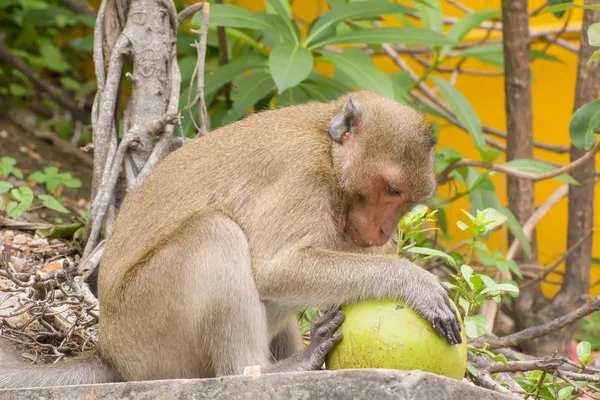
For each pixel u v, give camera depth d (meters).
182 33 16.86
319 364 9.09
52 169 16.59
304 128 10.52
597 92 16.20
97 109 13.35
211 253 9.64
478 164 14.73
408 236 11.22
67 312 12.00
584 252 16.34
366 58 14.19
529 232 16.17
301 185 10.09
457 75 21.08
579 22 20.52
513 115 16.80
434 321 8.88
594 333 18.55
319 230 10.11
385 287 9.34
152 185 10.65
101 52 13.44
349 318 9.06
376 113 10.29
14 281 11.64
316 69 21.16
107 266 10.45
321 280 9.65
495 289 10.03
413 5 18.31
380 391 7.84
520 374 13.88
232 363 9.53
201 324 9.55
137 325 9.90
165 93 13.35
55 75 24.00
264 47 17.23
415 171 10.07
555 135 20.98
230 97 15.77
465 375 10.73
